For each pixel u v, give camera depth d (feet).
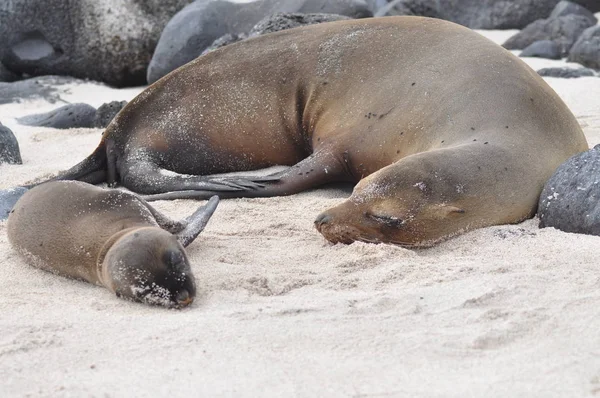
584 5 212.23
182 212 87.40
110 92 179.63
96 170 107.04
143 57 185.68
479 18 211.41
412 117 89.76
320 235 76.48
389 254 68.54
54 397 45.21
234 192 92.43
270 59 104.78
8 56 188.65
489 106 84.58
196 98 106.63
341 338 51.44
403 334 51.72
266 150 104.53
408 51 96.48
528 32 192.75
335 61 100.32
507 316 53.62
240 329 53.21
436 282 61.31
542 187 78.38
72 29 186.70
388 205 72.13
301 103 101.96
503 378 45.44
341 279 63.57
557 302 55.36
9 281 66.85
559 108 87.40
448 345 49.93
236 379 46.57
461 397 43.62
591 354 47.83
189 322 55.01
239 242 74.38
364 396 44.16
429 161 73.92
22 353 51.11
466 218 73.10
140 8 185.06
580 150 86.58
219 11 174.70
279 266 67.72
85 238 66.44
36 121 143.64
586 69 161.79
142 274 59.47
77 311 58.85
